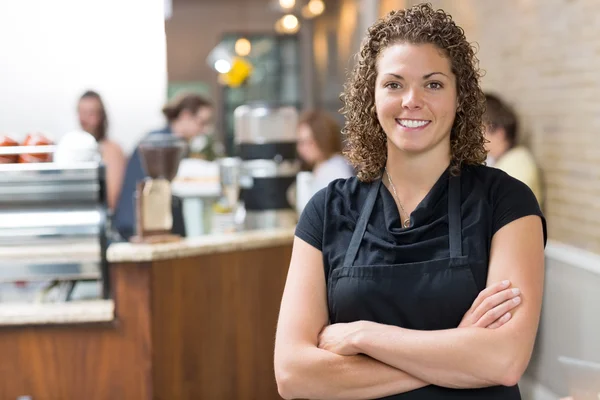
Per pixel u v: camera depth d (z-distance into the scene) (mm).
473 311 1903
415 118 1943
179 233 4039
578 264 2531
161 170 3664
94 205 3395
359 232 2008
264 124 4301
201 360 3777
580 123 4996
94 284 3648
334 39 11516
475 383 1879
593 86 4832
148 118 8625
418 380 1914
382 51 1996
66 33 8133
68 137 3500
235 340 3898
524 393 2824
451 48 1961
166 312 3645
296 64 12383
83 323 3516
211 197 5348
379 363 1932
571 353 2545
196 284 3736
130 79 8523
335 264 2020
